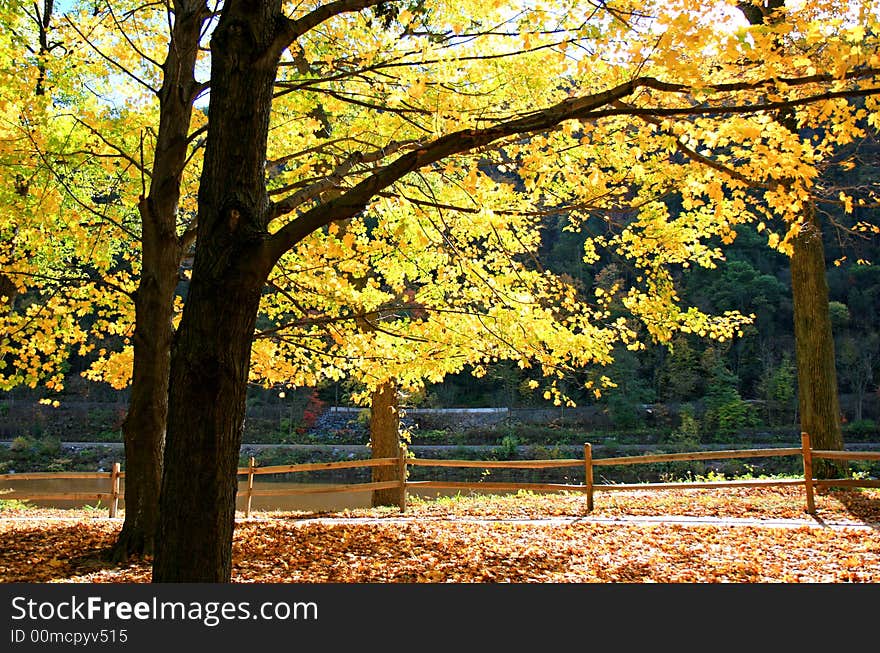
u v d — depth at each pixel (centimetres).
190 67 727
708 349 3856
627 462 989
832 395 1180
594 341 712
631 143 657
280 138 812
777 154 428
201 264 391
